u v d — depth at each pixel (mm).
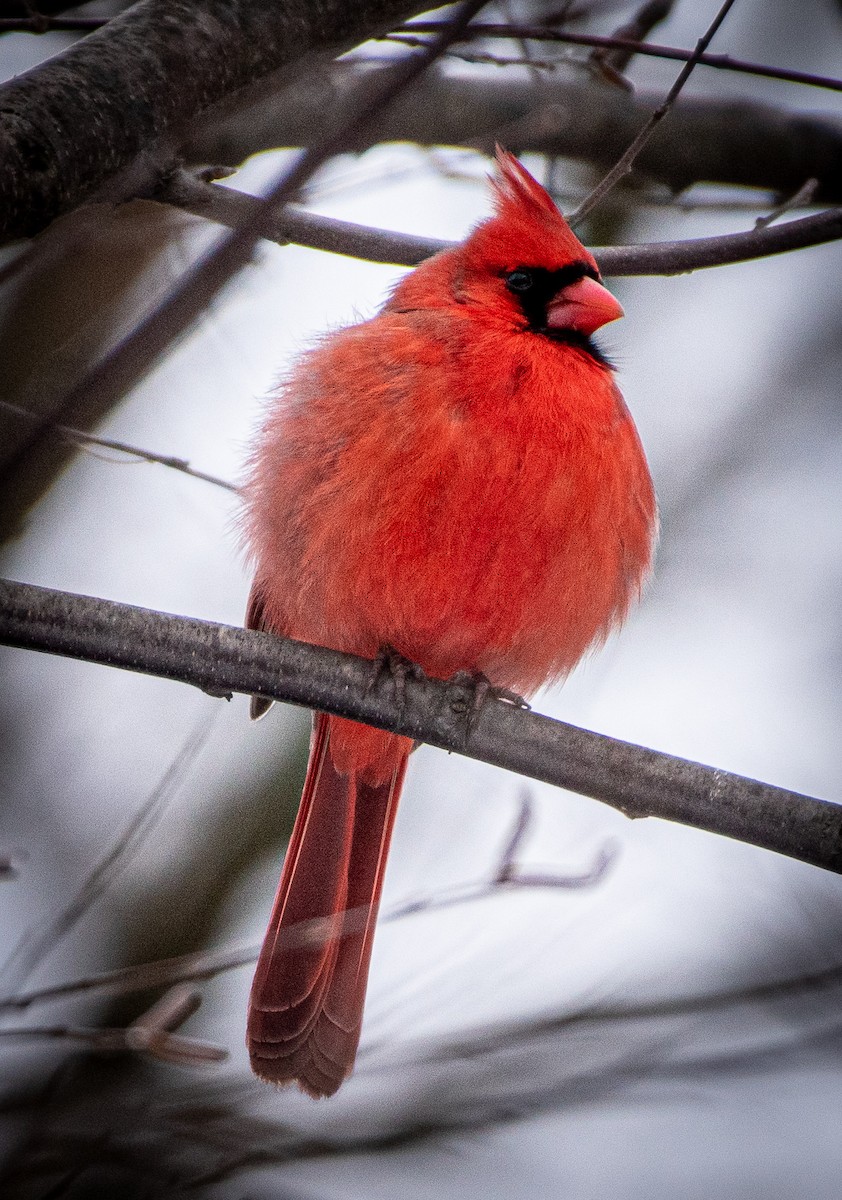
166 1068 7336
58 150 5750
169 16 6258
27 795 9609
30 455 4172
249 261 5586
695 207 8812
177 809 9609
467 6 4668
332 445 6934
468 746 6574
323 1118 6984
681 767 6250
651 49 7109
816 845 6000
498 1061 6828
